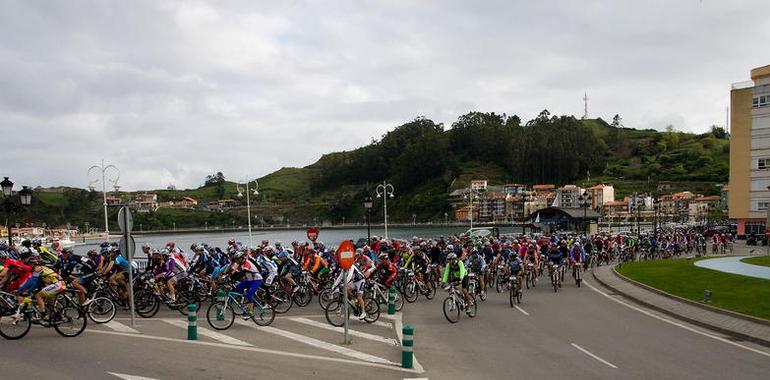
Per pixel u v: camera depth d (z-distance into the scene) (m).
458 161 186.75
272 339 12.72
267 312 14.70
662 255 42.62
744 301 17.50
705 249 46.97
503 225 134.75
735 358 11.13
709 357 11.20
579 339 12.94
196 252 18.08
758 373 10.02
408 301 19.64
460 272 15.52
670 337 13.21
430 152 182.50
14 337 12.28
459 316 15.49
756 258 35.88
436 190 175.75
